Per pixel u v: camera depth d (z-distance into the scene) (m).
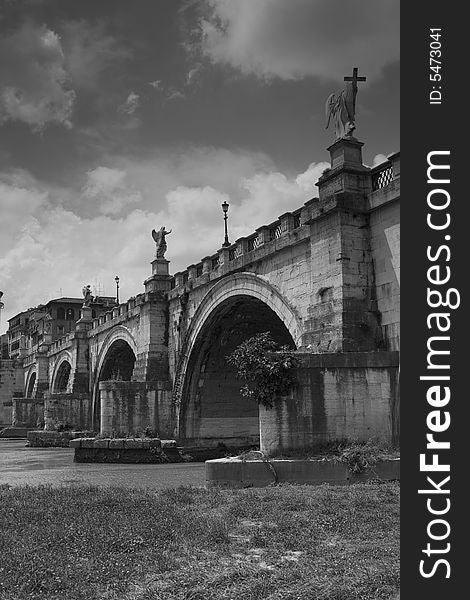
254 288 35.41
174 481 30.39
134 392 46.12
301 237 30.25
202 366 45.22
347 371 23.67
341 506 15.96
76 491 22.06
